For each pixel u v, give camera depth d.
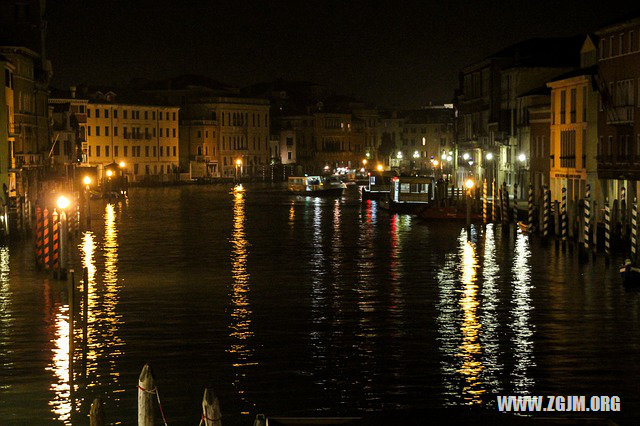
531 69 94.75
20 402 24.70
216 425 18.34
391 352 29.75
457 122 124.88
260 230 72.75
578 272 46.09
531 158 84.50
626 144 61.41
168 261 52.34
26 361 28.55
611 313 35.88
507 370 27.69
